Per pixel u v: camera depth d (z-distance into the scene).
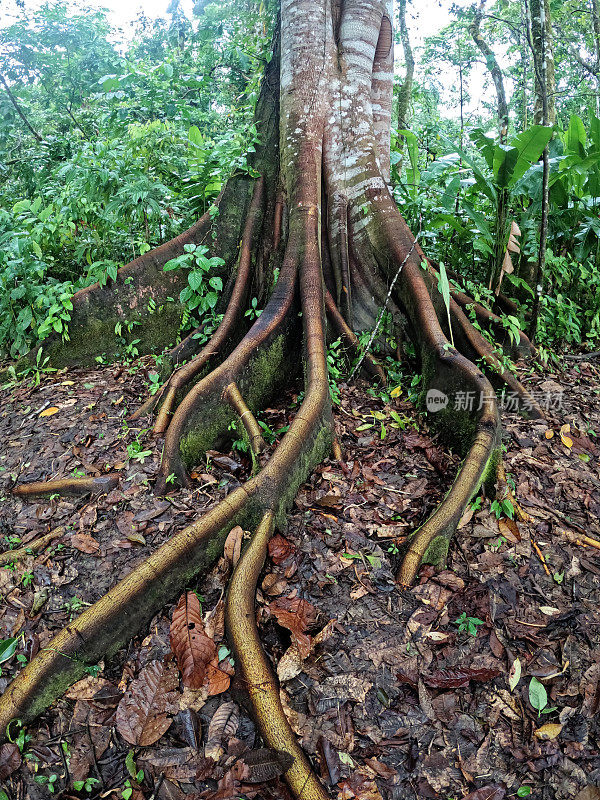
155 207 4.89
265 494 2.98
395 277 4.30
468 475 3.14
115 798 2.02
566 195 5.07
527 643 2.55
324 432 3.57
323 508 3.21
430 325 4.12
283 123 4.79
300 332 4.41
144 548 2.93
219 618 2.58
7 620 2.66
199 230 4.97
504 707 2.31
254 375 3.96
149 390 4.34
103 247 5.36
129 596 2.51
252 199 5.00
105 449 3.71
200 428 3.60
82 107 9.74
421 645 2.51
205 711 2.27
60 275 5.47
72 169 4.80
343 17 4.79
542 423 4.07
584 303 5.61
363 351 4.49
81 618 2.43
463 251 5.89
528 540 3.06
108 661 2.46
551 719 2.27
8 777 2.09
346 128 4.71
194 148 5.89
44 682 2.27
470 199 5.77
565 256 5.66
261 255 4.95
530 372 4.70
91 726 2.23
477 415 3.50
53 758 2.14
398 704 2.30
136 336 4.99
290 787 1.98
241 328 4.64
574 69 15.56
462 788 2.06
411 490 3.39
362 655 2.46
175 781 2.05
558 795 2.04
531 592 2.79
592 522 3.23
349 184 4.74
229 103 9.25
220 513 2.85
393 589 2.75
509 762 2.14
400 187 5.75
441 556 2.90
